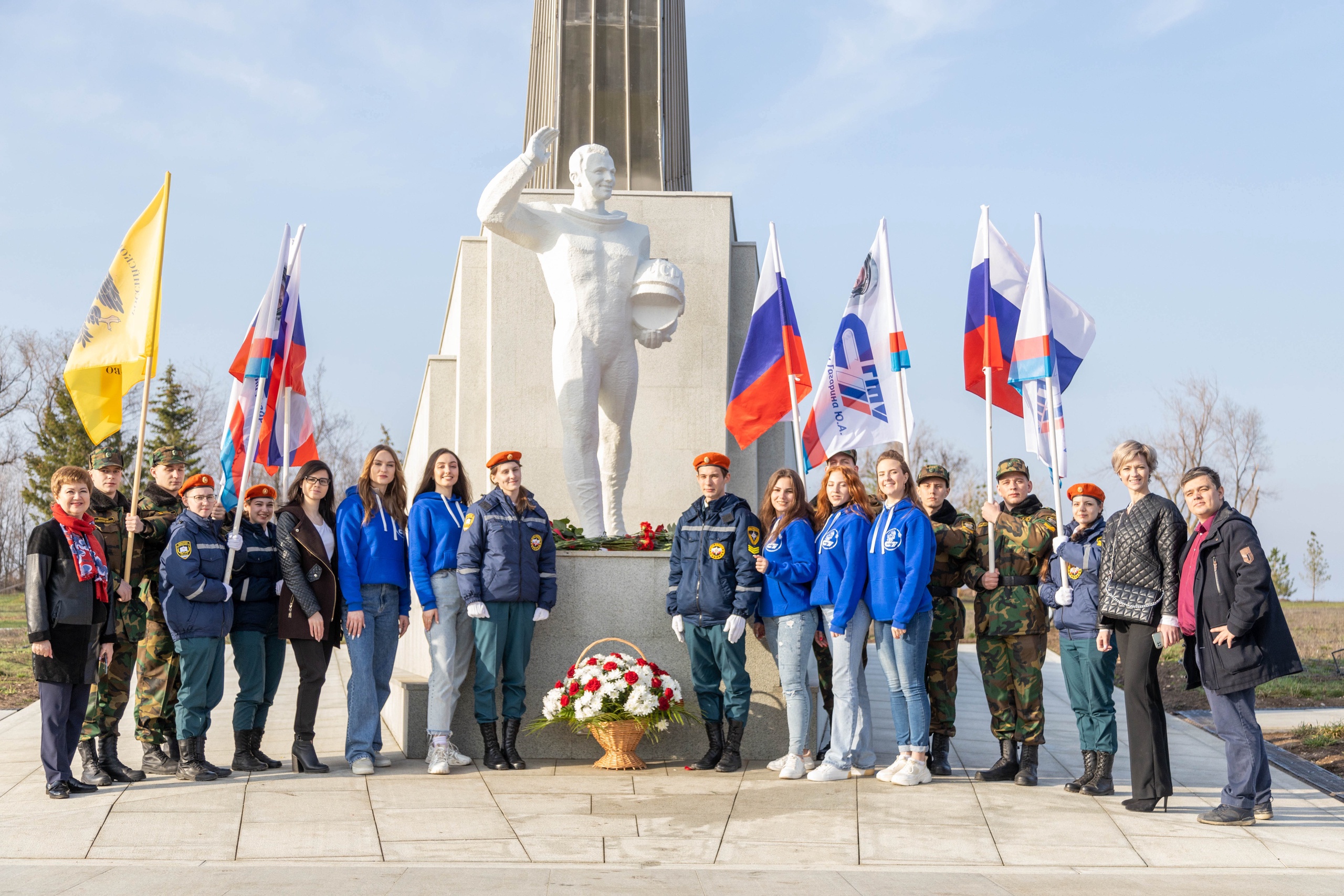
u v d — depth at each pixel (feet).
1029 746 22.33
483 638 22.74
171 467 24.09
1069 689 21.91
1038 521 22.65
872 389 25.90
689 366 37.35
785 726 24.21
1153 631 20.02
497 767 22.65
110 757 21.65
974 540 23.04
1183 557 19.84
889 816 19.22
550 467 36.78
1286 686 38.50
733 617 22.22
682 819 18.83
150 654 22.54
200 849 16.74
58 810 18.94
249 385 23.80
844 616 21.66
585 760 24.00
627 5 42.06
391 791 20.56
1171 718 33.76
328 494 23.07
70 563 20.03
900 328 25.88
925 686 22.17
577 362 27.86
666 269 28.43
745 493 37.29
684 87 45.42
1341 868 16.65
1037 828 18.62
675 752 24.44
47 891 14.48
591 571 24.68
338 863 16.10
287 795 20.11
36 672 19.75
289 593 22.31
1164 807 20.03
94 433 23.31
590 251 28.09
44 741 19.90
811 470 26.07
